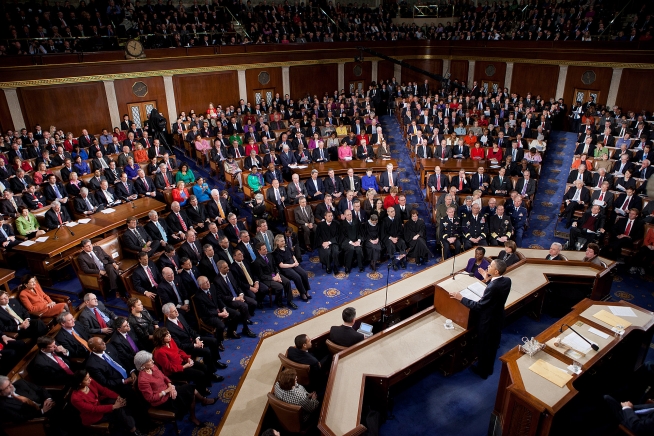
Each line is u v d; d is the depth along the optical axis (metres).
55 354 5.86
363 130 17.45
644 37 17.30
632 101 18.16
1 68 14.30
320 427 4.42
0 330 6.51
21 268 9.56
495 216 9.85
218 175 14.41
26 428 5.19
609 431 5.37
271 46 20.69
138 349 6.46
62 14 16.31
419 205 12.68
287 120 18.33
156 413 5.42
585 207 10.80
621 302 6.23
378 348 5.67
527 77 21.50
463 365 6.44
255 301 7.94
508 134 16.48
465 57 23.61
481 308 5.76
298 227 10.51
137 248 9.02
